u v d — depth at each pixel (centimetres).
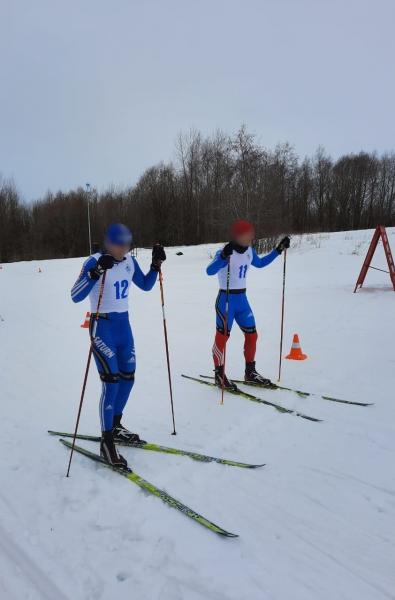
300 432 354
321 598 192
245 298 454
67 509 255
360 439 340
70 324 809
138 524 242
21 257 4322
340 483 282
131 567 211
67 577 204
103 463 304
